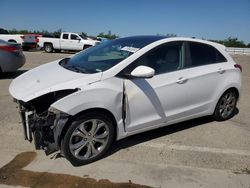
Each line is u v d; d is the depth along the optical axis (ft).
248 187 12.13
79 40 85.15
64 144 12.42
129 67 13.99
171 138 16.39
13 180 11.75
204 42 17.56
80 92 12.32
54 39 86.28
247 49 104.68
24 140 15.23
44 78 13.79
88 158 13.19
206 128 18.10
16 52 31.53
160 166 13.35
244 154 14.94
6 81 29.76
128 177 12.37
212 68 17.44
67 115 12.00
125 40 16.48
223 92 18.26
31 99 12.30
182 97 15.97
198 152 14.90
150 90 14.48
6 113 19.31
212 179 12.55
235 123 19.29
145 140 15.93
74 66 15.07
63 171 12.55
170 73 15.40
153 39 15.78
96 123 13.04
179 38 16.33
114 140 14.11
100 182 11.93
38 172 12.38
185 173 12.89
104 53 15.51
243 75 42.19
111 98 13.07
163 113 15.35
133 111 14.12
